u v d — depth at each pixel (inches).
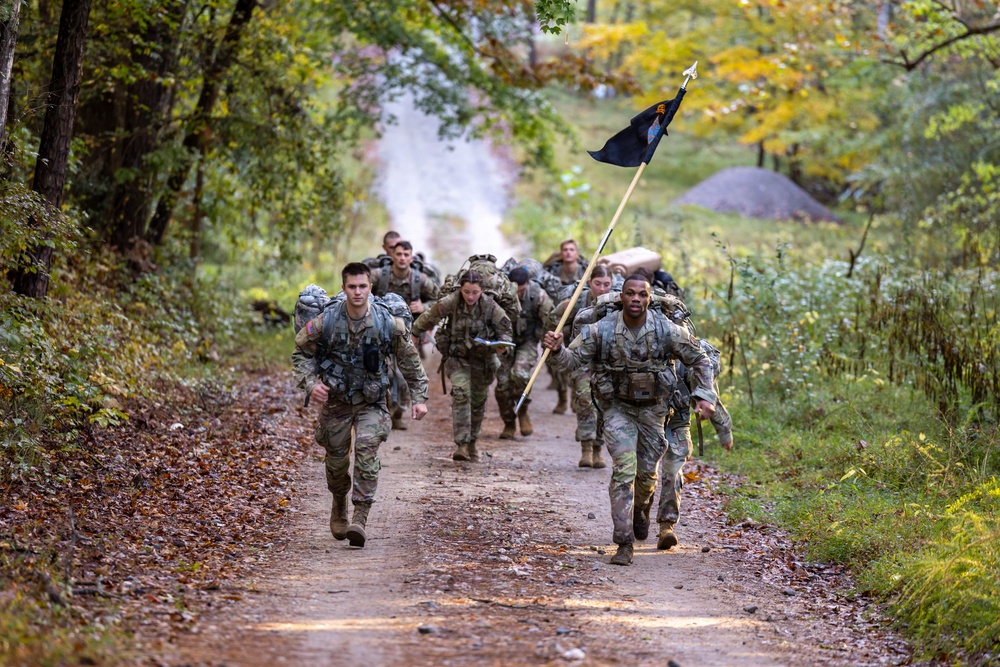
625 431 746.8
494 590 647.1
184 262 1668.3
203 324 1541.6
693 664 539.5
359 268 720.3
